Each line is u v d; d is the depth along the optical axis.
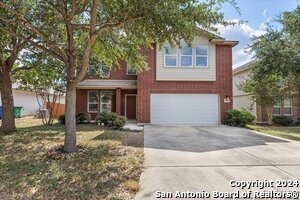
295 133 13.33
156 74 17.70
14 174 5.84
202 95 17.81
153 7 6.41
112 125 14.99
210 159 7.09
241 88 21.59
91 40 7.66
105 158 7.13
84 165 6.45
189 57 17.83
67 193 4.77
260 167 6.30
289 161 6.88
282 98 19.36
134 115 21.45
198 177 5.54
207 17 7.09
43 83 15.94
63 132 12.16
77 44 10.75
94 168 6.20
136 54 10.62
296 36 14.84
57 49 7.85
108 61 11.97
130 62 11.03
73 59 7.95
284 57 15.18
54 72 14.38
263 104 19.44
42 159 7.06
